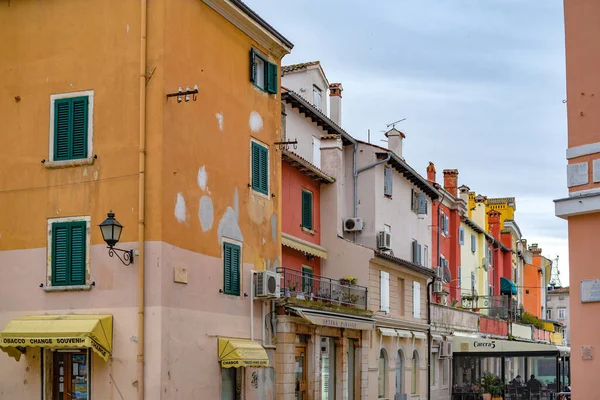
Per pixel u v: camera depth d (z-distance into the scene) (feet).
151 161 63.46
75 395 63.21
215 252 70.33
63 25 66.85
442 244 157.79
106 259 63.31
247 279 75.36
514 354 126.11
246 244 75.66
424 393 123.54
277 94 83.56
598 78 52.34
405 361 116.67
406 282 118.83
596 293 50.96
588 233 51.85
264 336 77.71
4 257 66.08
